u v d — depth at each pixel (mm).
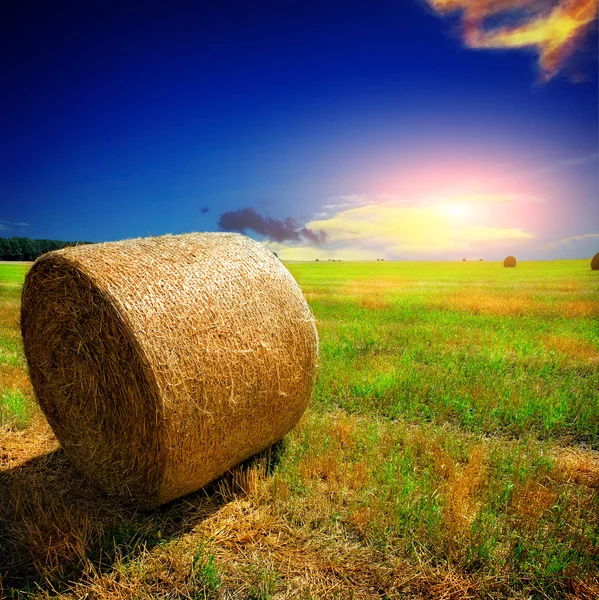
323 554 3506
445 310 15484
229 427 4121
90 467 4410
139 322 3648
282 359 4480
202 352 3850
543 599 3137
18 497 4199
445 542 3555
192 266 4215
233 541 3691
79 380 4262
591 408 6176
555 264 67812
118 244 4422
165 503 4191
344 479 4465
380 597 3131
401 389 6934
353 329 11594
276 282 4699
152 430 3721
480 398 6559
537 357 8891
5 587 3260
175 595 3156
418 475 4617
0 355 8844
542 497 4172
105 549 3598
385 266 68562
